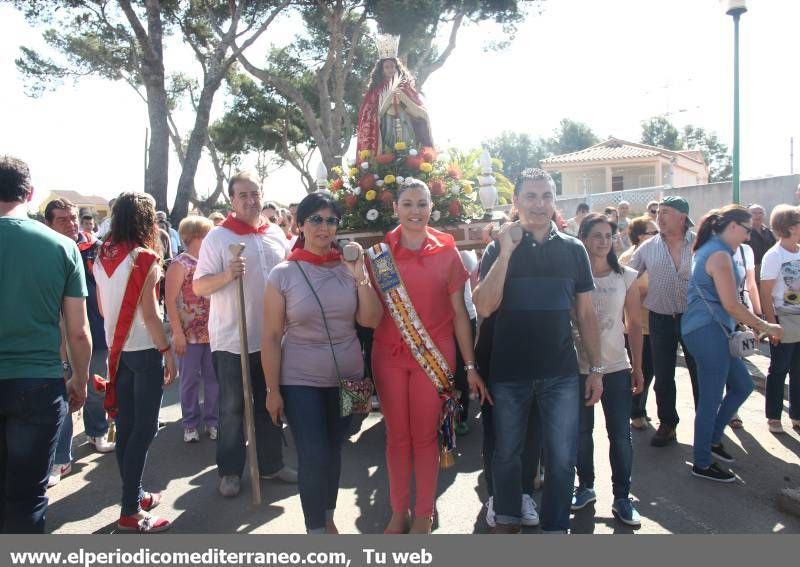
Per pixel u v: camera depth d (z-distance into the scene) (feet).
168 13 65.36
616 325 12.23
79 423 19.81
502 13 62.18
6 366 8.82
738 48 27.66
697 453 14.25
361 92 74.54
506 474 10.89
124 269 11.95
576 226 33.68
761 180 49.55
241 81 85.87
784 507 12.51
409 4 54.70
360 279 10.59
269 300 10.75
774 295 16.71
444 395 11.00
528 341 10.55
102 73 73.56
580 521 12.26
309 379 10.72
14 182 9.18
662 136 190.08
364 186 17.63
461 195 18.43
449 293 11.40
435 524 12.25
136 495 12.06
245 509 13.16
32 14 55.93
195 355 17.53
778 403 16.88
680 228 16.14
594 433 17.44
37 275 9.00
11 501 8.98
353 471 15.17
